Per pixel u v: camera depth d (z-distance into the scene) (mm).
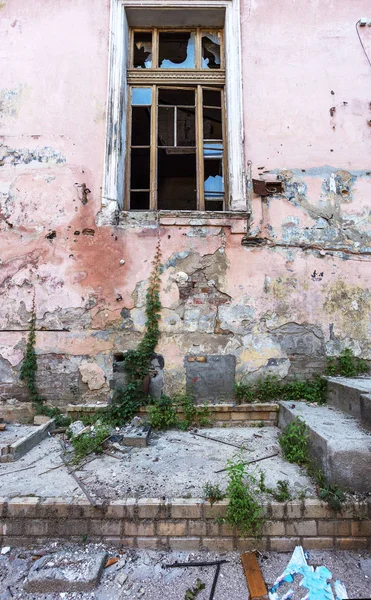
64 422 3893
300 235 4328
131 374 4035
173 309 4180
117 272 4219
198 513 2357
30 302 4180
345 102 4562
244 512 2273
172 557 2260
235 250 4273
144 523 2359
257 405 3936
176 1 4652
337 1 4723
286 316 4219
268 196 4375
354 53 4641
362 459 2447
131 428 3699
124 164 4648
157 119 4738
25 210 4293
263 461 2975
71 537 2361
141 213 4309
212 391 4105
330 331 4223
